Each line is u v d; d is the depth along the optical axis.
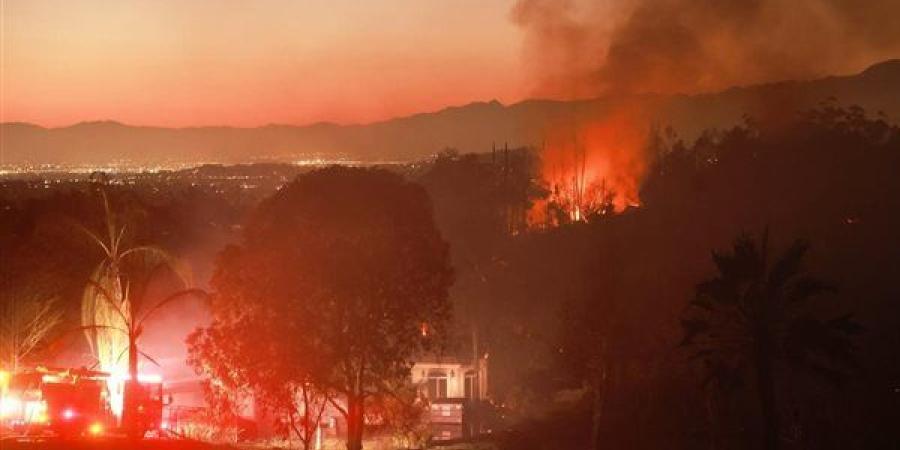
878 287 57.81
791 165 83.19
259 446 40.34
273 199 42.38
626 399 52.25
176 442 35.94
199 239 67.62
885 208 72.94
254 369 40.44
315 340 40.72
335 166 43.09
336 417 52.53
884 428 42.50
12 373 37.34
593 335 48.44
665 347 51.84
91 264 48.69
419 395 51.12
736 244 37.59
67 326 48.38
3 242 49.69
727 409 46.16
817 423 43.69
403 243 41.47
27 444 30.84
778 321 36.53
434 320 42.72
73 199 53.56
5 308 45.56
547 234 83.00
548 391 64.19
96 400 37.81
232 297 40.94
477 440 51.44
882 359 47.72
